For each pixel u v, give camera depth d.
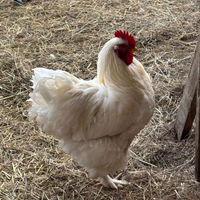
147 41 2.30
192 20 2.47
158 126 1.82
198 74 1.47
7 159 1.74
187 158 1.68
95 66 2.17
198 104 1.48
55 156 1.74
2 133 1.84
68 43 2.35
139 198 1.58
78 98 1.42
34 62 2.20
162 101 1.93
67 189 1.63
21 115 1.92
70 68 2.15
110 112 1.42
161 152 1.71
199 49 1.52
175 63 2.13
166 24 2.45
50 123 1.47
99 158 1.50
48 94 1.40
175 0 2.74
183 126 1.70
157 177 1.63
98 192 1.62
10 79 2.10
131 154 1.72
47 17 2.64
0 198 1.60
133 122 1.46
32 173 1.68
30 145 1.79
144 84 1.44
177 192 1.57
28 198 1.61
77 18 2.61
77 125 1.46
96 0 2.83
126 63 1.40
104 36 2.39
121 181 1.64
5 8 2.79
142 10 2.65
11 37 2.43
